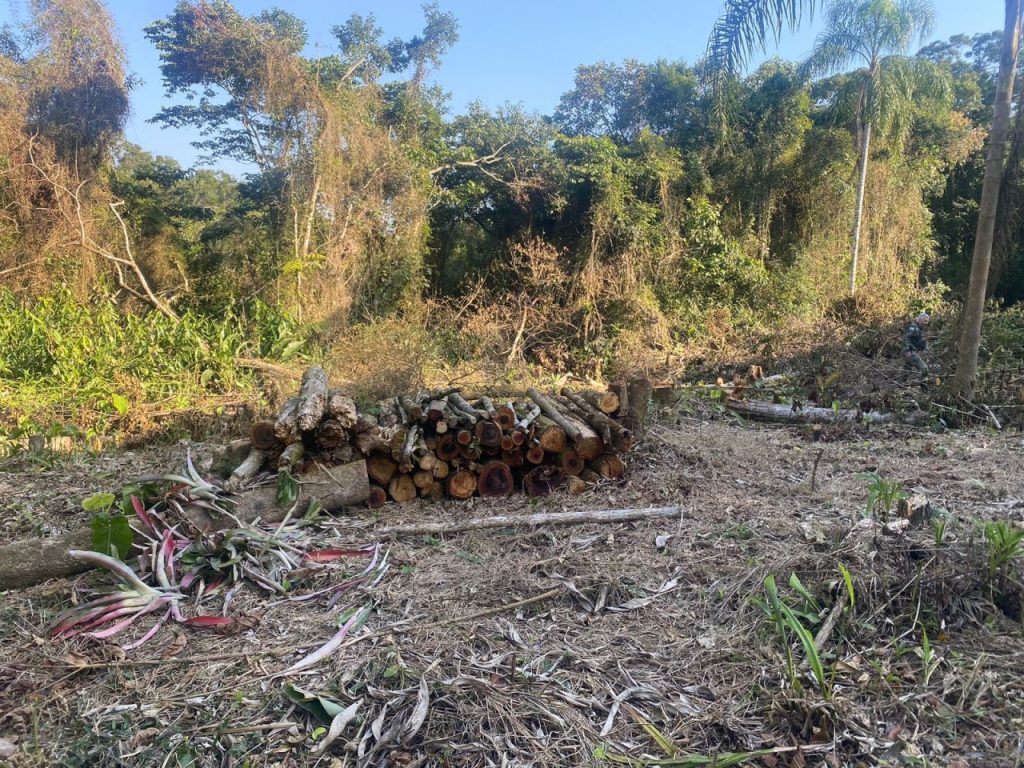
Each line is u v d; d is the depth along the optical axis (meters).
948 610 2.71
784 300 15.30
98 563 2.96
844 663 2.43
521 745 2.14
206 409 7.63
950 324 10.80
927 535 3.30
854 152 16.44
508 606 2.95
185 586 3.11
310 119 14.11
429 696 2.33
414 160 15.10
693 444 5.64
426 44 17.62
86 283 13.33
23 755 2.10
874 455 5.65
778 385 9.10
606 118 18.70
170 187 20.00
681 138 17.08
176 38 14.89
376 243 14.45
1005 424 6.85
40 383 9.26
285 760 2.10
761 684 2.38
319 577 3.29
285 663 2.58
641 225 14.88
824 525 3.68
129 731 2.21
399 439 4.37
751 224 16.81
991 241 7.15
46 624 2.85
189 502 3.61
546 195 15.63
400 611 2.97
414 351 10.67
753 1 7.22
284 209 14.71
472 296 14.16
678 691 2.38
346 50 17.11
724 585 3.07
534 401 5.38
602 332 14.05
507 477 4.55
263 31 14.51
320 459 4.22
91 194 14.09
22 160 13.10
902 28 13.26
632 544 3.65
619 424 4.70
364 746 2.14
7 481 5.10
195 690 2.43
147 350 9.88
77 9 13.91
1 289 12.02
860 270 16.98
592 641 2.71
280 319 12.07
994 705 2.21
